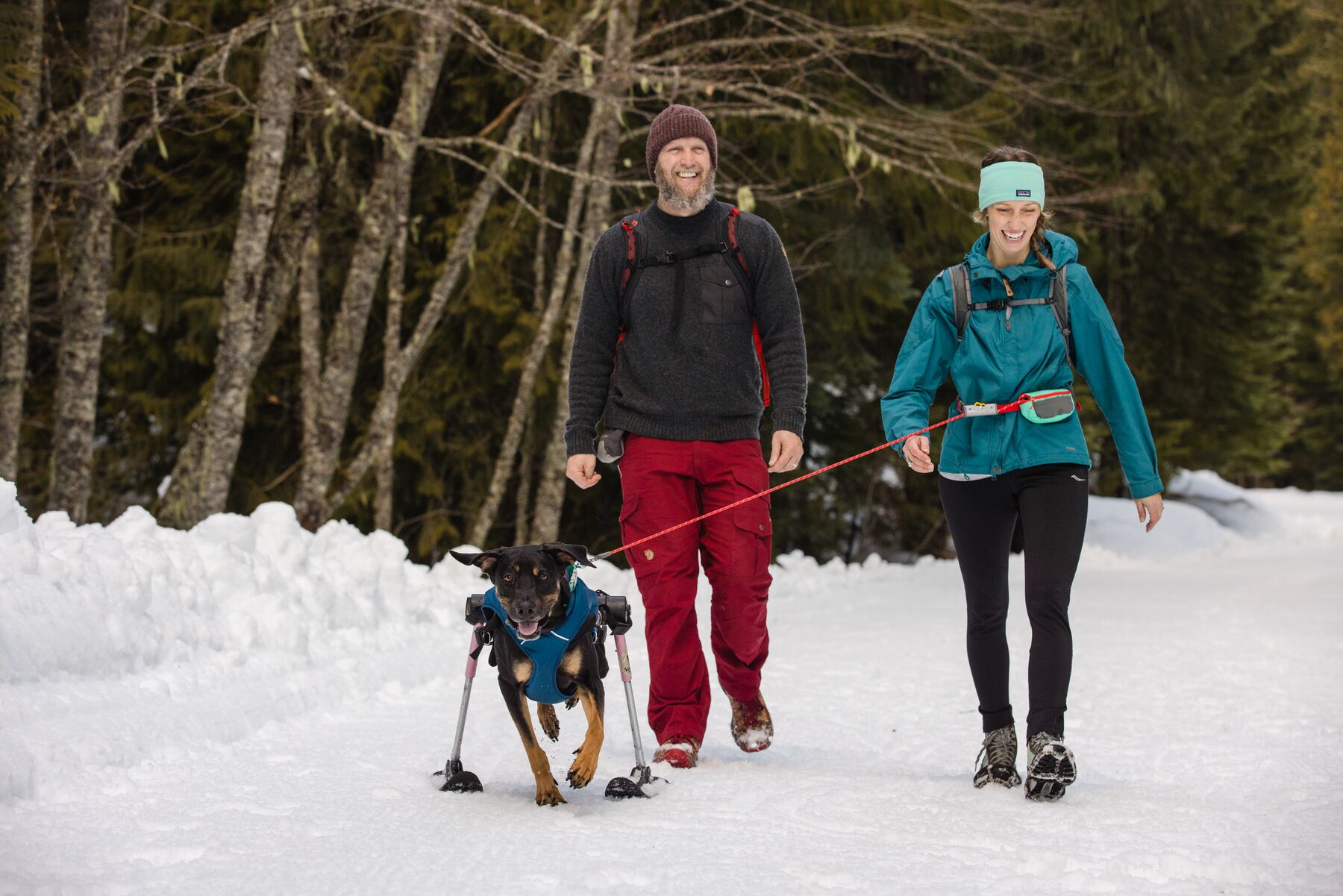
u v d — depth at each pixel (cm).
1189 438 3312
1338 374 6419
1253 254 3322
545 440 2231
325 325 2147
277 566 1077
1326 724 862
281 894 472
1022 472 683
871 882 499
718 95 2089
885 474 2817
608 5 1580
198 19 1944
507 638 614
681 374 745
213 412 1395
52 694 696
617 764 739
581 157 1852
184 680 802
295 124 1817
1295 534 3428
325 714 872
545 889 486
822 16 2127
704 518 752
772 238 762
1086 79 2716
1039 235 711
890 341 2661
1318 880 500
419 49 1576
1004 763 682
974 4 1998
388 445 1700
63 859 506
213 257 2044
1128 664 1168
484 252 2077
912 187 2234
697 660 754
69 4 1911
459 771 663
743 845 554
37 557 767
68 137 1723
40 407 2125
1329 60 5600
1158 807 631
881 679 1097
